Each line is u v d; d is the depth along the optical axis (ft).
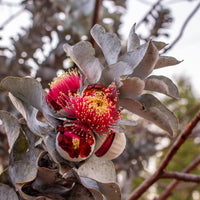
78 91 1.99
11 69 3.34
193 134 4.57
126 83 1.92
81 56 1.93
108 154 1.90
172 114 2.07
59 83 1.98
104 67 2.07
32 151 1.88
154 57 1.93
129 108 2.06
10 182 1.84
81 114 1.89
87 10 3.75
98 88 1.96
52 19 3.71
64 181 1.90
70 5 3.77
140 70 1.99
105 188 1.88
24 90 1.89
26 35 3.63
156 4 3.82
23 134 1.87
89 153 1.84
